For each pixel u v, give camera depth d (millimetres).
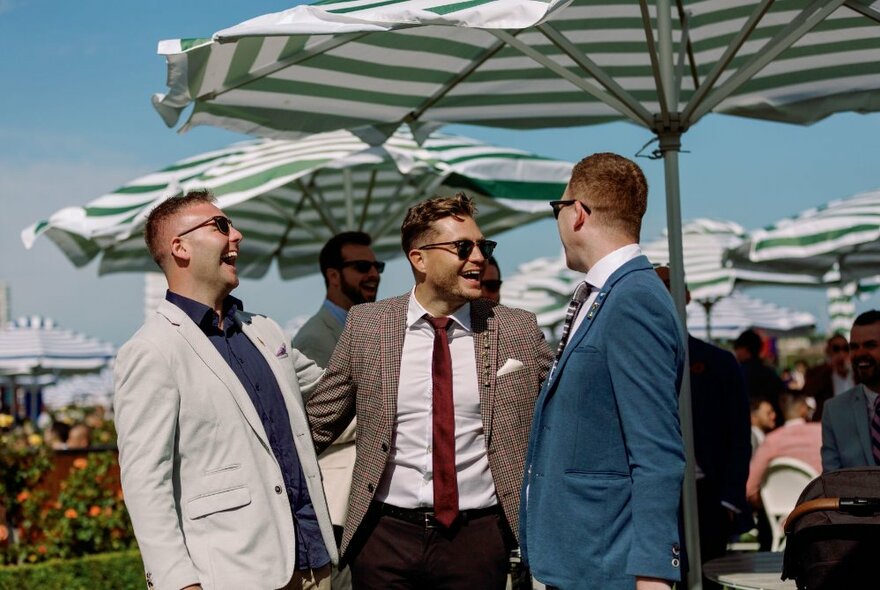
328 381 3674
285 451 3207
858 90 5055
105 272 7914
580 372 2943
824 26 4508
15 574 6855
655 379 2834
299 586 3125
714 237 12984
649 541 2773
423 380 3529
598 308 2965
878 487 3271
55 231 7285
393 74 4582
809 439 7387
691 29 4727
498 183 7398
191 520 2990
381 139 5027
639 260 3006
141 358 2992
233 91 4340
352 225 8164
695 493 4195
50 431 10422
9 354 20281
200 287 3191
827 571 3201
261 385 3229
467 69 4742
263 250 8992
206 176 6660
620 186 3035
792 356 32125
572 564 2924
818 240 9672
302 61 4188
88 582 7055
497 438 3473
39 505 7363
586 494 2926
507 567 3535
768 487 7391
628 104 4273
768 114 5195
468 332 3561
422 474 3510
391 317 3609
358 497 3566
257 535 2996
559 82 5102
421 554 3488
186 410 3020
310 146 6922
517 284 15352
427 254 3504
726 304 17219
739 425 4762
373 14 3035
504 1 2957
